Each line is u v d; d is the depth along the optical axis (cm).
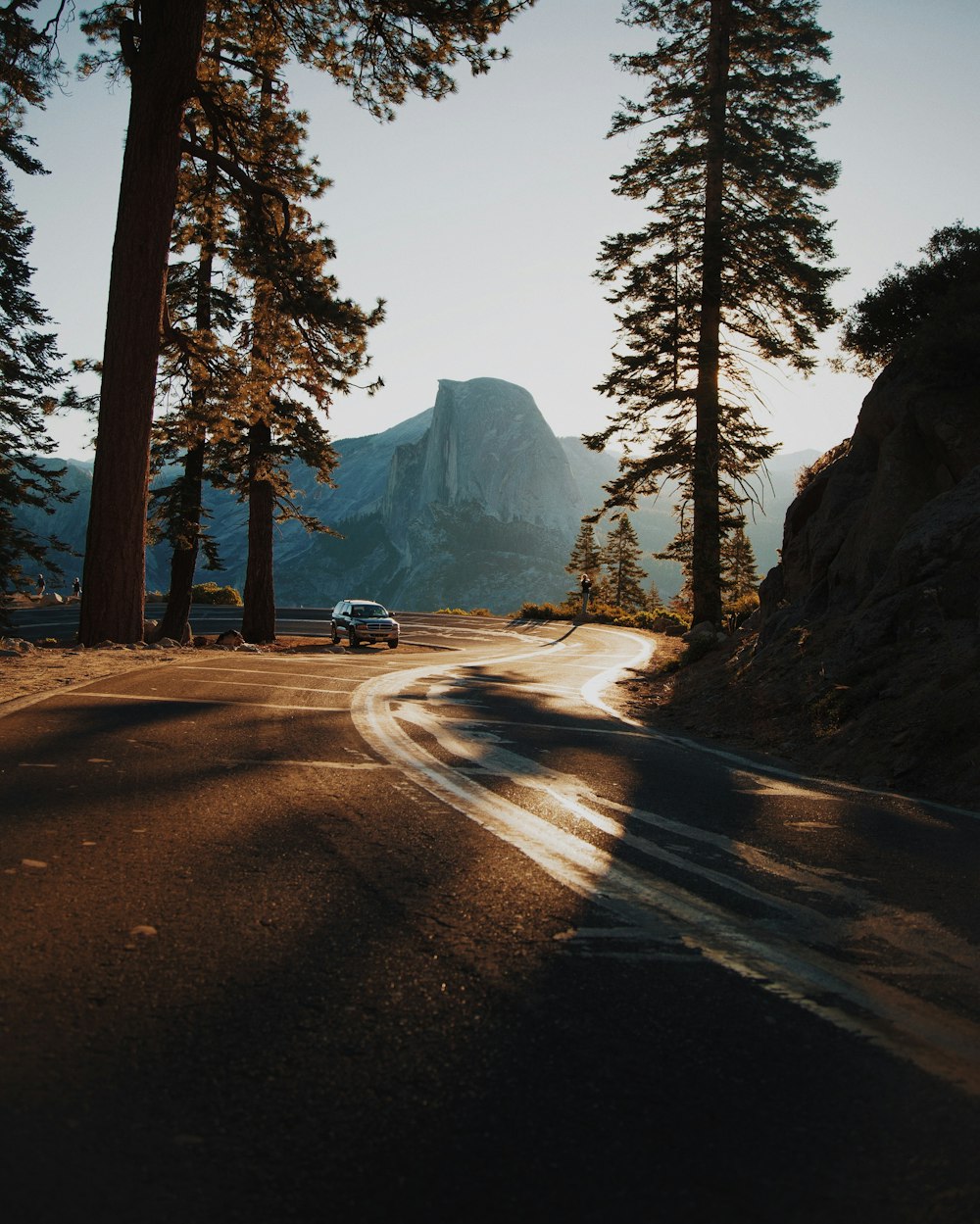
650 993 311
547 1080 246
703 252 3008
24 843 456
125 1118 217
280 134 2486
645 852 515
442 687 1570
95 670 1347
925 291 1780
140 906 371
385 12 2081
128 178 1983
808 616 1594
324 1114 223
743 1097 242
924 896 458
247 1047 256
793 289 3012
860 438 1806
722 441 3083
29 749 712
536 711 1315
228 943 337
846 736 1009
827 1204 195
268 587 3572
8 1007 272
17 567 3341
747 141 3019
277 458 3397
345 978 309
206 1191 191
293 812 556
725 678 1602
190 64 1972
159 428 2927
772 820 636
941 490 1445
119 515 2003
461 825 550
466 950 343
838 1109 237
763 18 3019
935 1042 283
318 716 1027
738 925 392
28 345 3316
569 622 6044
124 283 1981
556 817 591
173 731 845
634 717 1413
